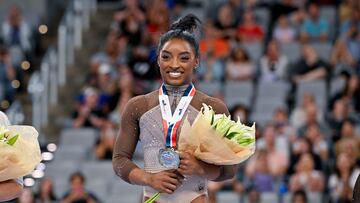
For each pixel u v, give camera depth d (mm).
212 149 8938
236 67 25859
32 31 29172
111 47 26891
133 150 9586
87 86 25656
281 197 20906
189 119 9383
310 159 21578
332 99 24438
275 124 22766
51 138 24938
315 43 27406
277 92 25328
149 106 9500
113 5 30312
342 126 22922
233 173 9352
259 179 21359
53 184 21859
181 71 9406
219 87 25250
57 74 27141
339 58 26359
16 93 27094
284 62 26062
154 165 9375
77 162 22953
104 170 22531
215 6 28688
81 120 24406
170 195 9352
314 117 23016
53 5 31156
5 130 8977
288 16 28500
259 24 28062
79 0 29281
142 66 25891
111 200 21500
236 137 8984
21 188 9172
